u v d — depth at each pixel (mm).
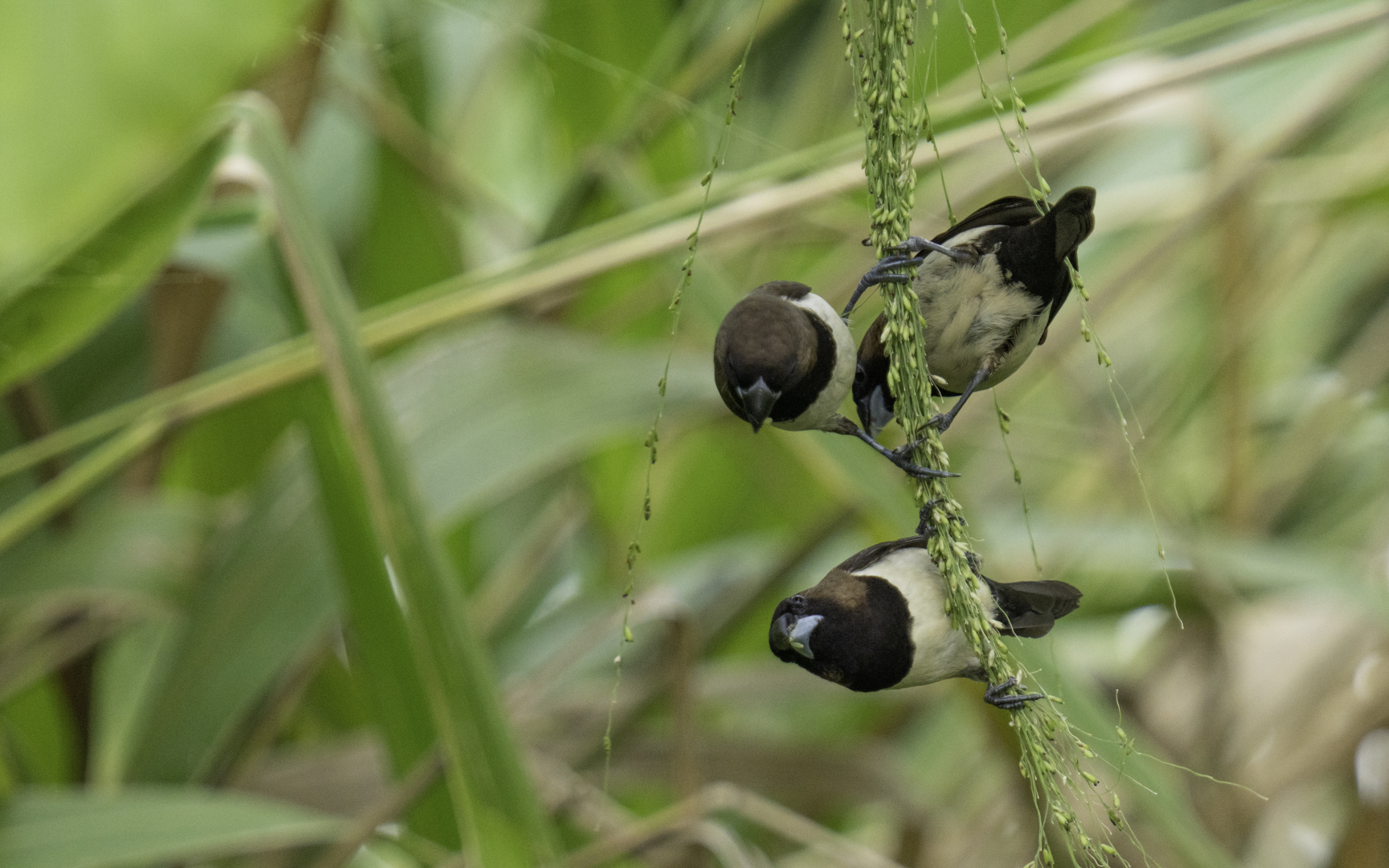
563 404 9148
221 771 9758
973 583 6727
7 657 10023
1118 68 10125
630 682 11211
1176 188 12586
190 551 9758
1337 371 14883
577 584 13742
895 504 8086
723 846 8062
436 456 8836
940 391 6777
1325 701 10844
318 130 13516
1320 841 11578
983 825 11000
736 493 13953
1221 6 12883
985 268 6750
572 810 9531
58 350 7191
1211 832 10328
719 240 10820
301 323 8133
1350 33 9016
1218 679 11008
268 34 6738
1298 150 12984
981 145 9125
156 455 11172
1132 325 15922
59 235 6793
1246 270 12117
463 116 14133
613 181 10688
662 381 6711
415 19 11953
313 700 11891
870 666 6730
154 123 6730
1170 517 11578
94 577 9336
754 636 12883
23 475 10914
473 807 6879
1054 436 14266
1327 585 10102
